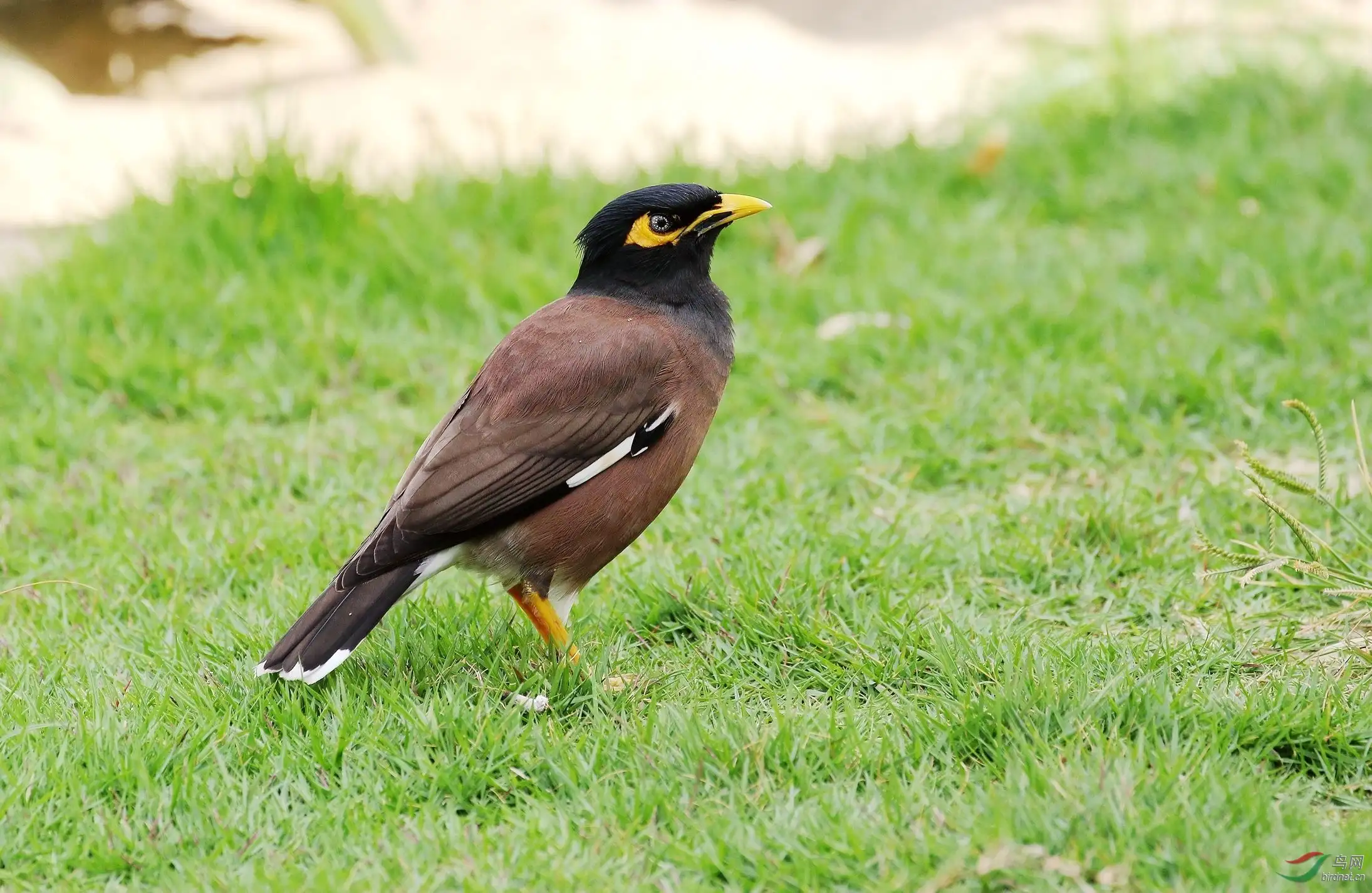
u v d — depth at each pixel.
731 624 8.23
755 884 5.96
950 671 7.53
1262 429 10.70
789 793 6.52
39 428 11.38
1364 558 8.75
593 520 7.88
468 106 19.86
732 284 13.77
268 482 10.59
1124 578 8.84
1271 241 13.75
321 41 23.11
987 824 6.02
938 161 16.75
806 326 13.02
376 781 6.76
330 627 7.24
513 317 13.41
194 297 13.37
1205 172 15.88
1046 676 7.09
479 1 23.23
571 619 8.52
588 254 8.62
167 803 6.55
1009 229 15.19
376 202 15.03
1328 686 7.08
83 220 15.49
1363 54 20.67
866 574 8.86
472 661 7.91
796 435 11.10
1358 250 13.41
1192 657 7.73
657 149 18.28
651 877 5.96
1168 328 12.27
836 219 15.16
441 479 7.62
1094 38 21.48
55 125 18.86
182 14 21.98
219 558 9.45
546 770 6.82
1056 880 5.71
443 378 12.45
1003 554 9.05
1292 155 15.95
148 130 19.19
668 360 8.09
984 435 10.84
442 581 9.31
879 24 24.84
